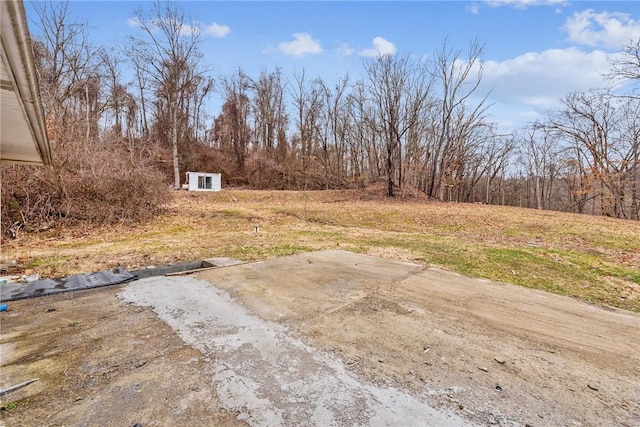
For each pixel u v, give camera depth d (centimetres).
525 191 3006
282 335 253
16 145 323
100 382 188
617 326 294
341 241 721
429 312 311
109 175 867
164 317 285
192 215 1091
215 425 154
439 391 187
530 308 332
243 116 3203
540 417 167
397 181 2348
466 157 2461
